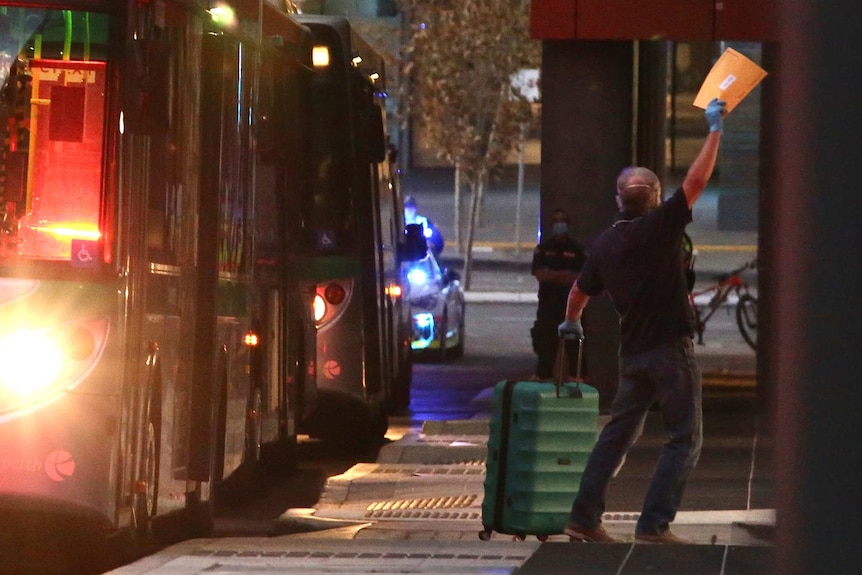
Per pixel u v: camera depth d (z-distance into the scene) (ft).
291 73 127.44
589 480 83.25
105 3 73.67
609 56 163.73
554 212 167.12
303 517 102.27
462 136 398.42
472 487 117.39
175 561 71.31
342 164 136.15
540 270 169.99
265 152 111.55
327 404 137.59
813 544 24.72
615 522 98.02
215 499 114.83
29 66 73.41
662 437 143.84
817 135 24.76
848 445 24.62
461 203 489.26
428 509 107.65
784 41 25.25
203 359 88.79
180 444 87.10
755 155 479.00
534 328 171.53
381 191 146.61
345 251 136.67
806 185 24.90
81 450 72.64
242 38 99.45
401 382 178.29
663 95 231.09
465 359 250.98
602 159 165.27
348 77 135.85
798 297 24.98
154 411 80.64
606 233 83.56
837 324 24.67
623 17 159.12
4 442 72.54
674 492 82.23
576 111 164.76
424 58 404.98
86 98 73.67
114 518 73.41
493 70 400.47
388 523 99.66
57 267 73.41
